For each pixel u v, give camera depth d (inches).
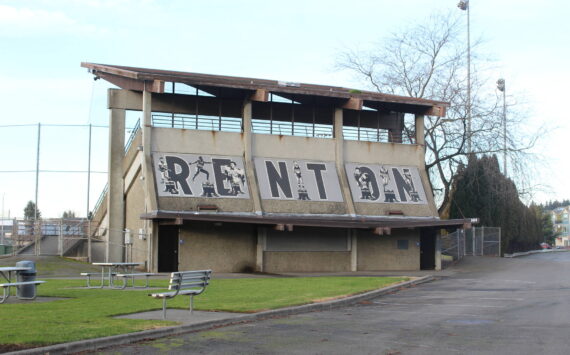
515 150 1808.6
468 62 1849.2
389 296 837.8
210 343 460.1
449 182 1891.0
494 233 1865.2
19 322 510.9
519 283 1007.6
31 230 1429.6
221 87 1422.2
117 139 1457.9
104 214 1509.6
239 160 1414.9
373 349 435.8
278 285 938.1
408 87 1968.5
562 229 6299.2
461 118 1784.0
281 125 1496.1
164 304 554.9
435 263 1529.3
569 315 599.5
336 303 712.4
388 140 1614.2
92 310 602.2
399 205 1521.9
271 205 1401.3
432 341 466.0
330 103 1546.5
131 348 438.9
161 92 1320.1
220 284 962.1
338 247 1455.5
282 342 465.1
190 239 1337.4
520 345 444.1
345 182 1486.2
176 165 1352.1
